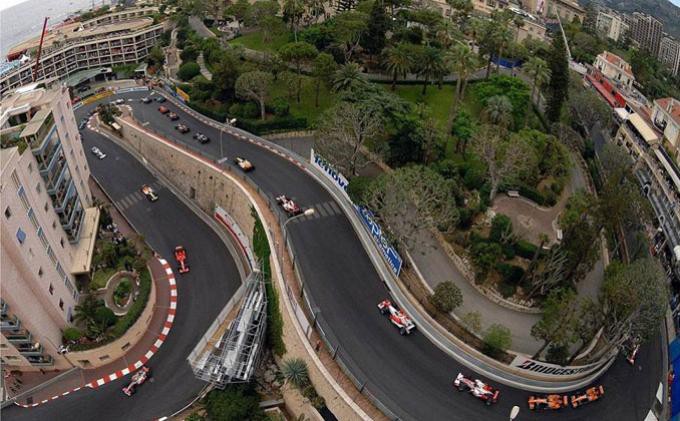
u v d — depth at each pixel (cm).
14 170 6438
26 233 6531
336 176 9388
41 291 6819
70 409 7012
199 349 6888
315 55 11656
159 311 8425
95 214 9381
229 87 12131
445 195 7688
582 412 6275
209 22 16988
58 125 8169
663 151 10588
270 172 10025
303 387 6381
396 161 9612
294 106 11731
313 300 7212
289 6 13650
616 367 7131
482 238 8088
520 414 6050
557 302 6725
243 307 7438
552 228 8612
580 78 14900
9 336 6738
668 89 17988
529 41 16325
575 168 11069
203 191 10494
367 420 5738
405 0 14875
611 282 6781
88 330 7506
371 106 9394
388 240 7662
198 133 11706
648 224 9769
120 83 16788
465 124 9725
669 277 8756
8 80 15875
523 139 8831
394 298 7331
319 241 8281
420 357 6544
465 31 15325
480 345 6656
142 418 6894
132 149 12625
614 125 13588
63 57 17688
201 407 6944
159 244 9800
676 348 7550
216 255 9619
